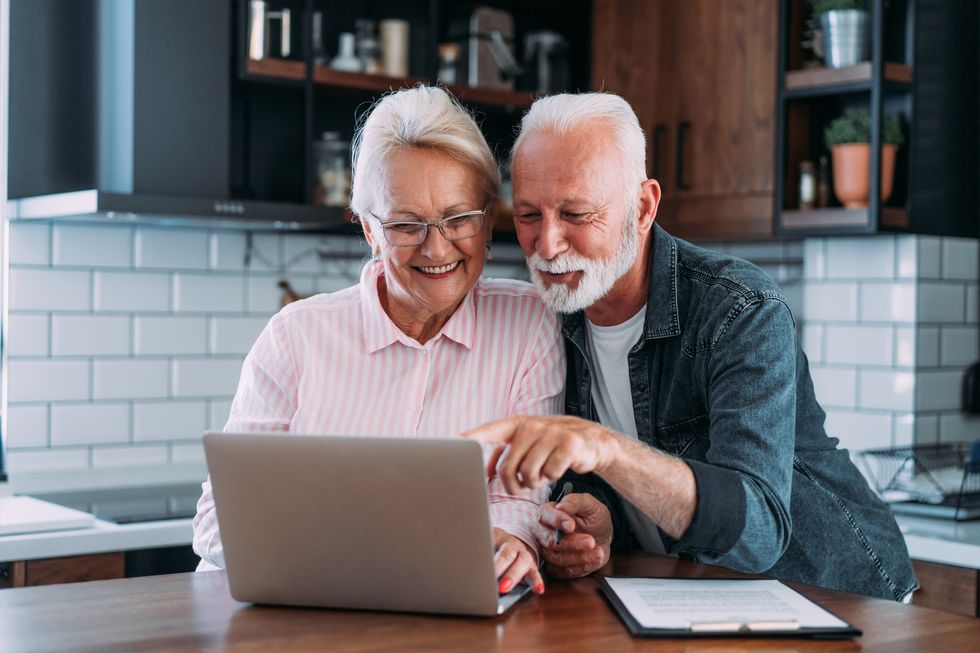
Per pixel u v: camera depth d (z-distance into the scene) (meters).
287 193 3.20
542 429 1.32
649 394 1.74
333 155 3.18
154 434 3.17
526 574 1.44
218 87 2.84
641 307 1.74
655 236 1.74
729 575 1.51
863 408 3.18
